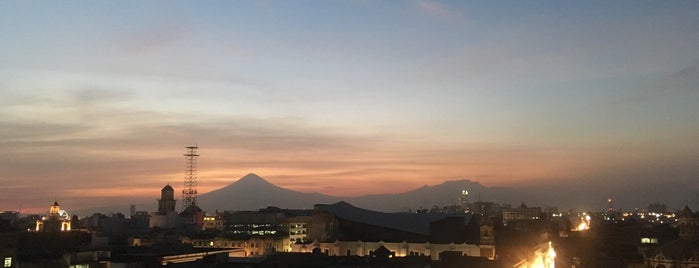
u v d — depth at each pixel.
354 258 139.25
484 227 189.12
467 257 145.38
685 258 120.69
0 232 117.31
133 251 156.62
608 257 159.12
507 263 152.88
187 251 162.62
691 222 126.94
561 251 190.88
